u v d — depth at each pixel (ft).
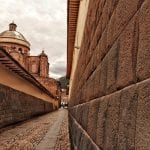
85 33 18.33
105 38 8.59
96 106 9.37
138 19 4.98
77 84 26.35
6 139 44.37
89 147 10.17
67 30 56.29
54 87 271.90
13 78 66.33
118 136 5.67
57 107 287.28
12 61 50.57
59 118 110.63
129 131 4.93
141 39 4.74
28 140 44.19
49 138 47.62
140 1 4.92
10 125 64.39
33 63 275.39
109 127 6.71
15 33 268.41
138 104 4.58
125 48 5.76
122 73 5.89
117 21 6.75
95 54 11.08
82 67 19.36
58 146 39.65
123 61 5.86
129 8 5.62
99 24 10.36
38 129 62.08
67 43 65.51
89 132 10.86
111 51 7.37
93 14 13.08
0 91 54.39
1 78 54.75
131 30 5.38
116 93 6.28
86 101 13.71
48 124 77.15
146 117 4.17
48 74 306.35
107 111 7.17
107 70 7.80
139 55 4.79
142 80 4.58
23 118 82.17
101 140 7.71
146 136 4.09
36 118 102.37
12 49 250.78
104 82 8.18
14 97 68.74
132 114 4.85
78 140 16.56
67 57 80.18
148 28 4.41
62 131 59.36
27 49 270.87
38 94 120.37
